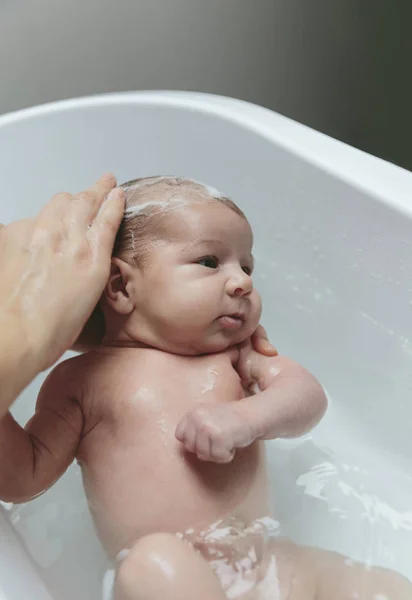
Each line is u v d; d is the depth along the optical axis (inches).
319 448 39.9
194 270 31.9
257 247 50.1
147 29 59.7
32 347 25.8
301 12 63.1
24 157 49.4
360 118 69.7
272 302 48.6
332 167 43.0
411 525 36.0
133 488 29.9
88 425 31.9
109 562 30.6
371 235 42.0
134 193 34.1
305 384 32.0
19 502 31.5
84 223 30.7
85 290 28.4
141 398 31.1
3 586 23.3
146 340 32.7
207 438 27.9
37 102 59.2
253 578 29.3
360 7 63.6
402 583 29.5
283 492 37.0
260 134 46.6
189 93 51.6
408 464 39.2
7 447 30.0
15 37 55.9
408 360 41.1
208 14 60.9
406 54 66.1
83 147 50.6
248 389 34.4
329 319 45.6
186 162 51.0
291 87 66.9
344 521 36.1
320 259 46.2
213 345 32.5
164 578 25.1
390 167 42.7
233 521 30.0
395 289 41.4
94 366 32.7
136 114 50.2
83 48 58.6
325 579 29.7
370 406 41.9
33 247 28.6
